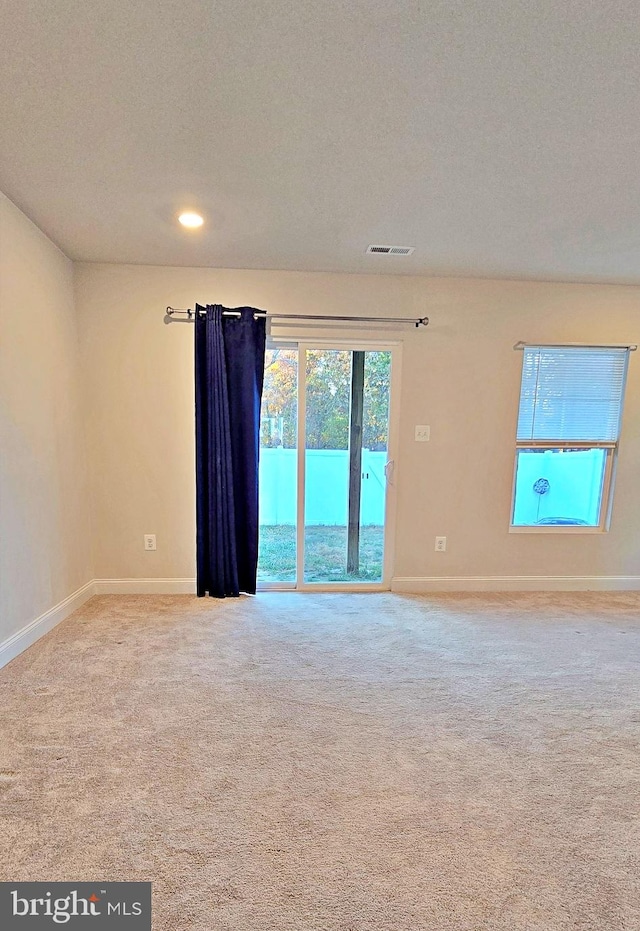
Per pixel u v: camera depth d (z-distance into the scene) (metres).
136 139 1.67
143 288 3.01
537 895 1.16
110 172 1.90
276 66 1.31
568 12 1.13
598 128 1.58
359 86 1.39
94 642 2.49
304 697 2.01
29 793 1.45
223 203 2.15
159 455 3.15
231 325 3.01
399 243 2.59
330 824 1.36
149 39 1.23
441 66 1.30
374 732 1.79
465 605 3.14
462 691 2.09
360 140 1.66
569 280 3.18
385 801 1.45
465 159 1.78
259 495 3.29
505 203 2.12
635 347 3.29
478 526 3.41
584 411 3.36
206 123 1.58
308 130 1.61
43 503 2.58
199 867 1.22
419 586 3.42
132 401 3.10
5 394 2.23
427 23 1.17
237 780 1.53
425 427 3.29
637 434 3.40
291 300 3.10
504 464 3.36
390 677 2.19
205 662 2.29
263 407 3.24
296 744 1.71
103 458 3.13
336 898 1.15
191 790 1.48
